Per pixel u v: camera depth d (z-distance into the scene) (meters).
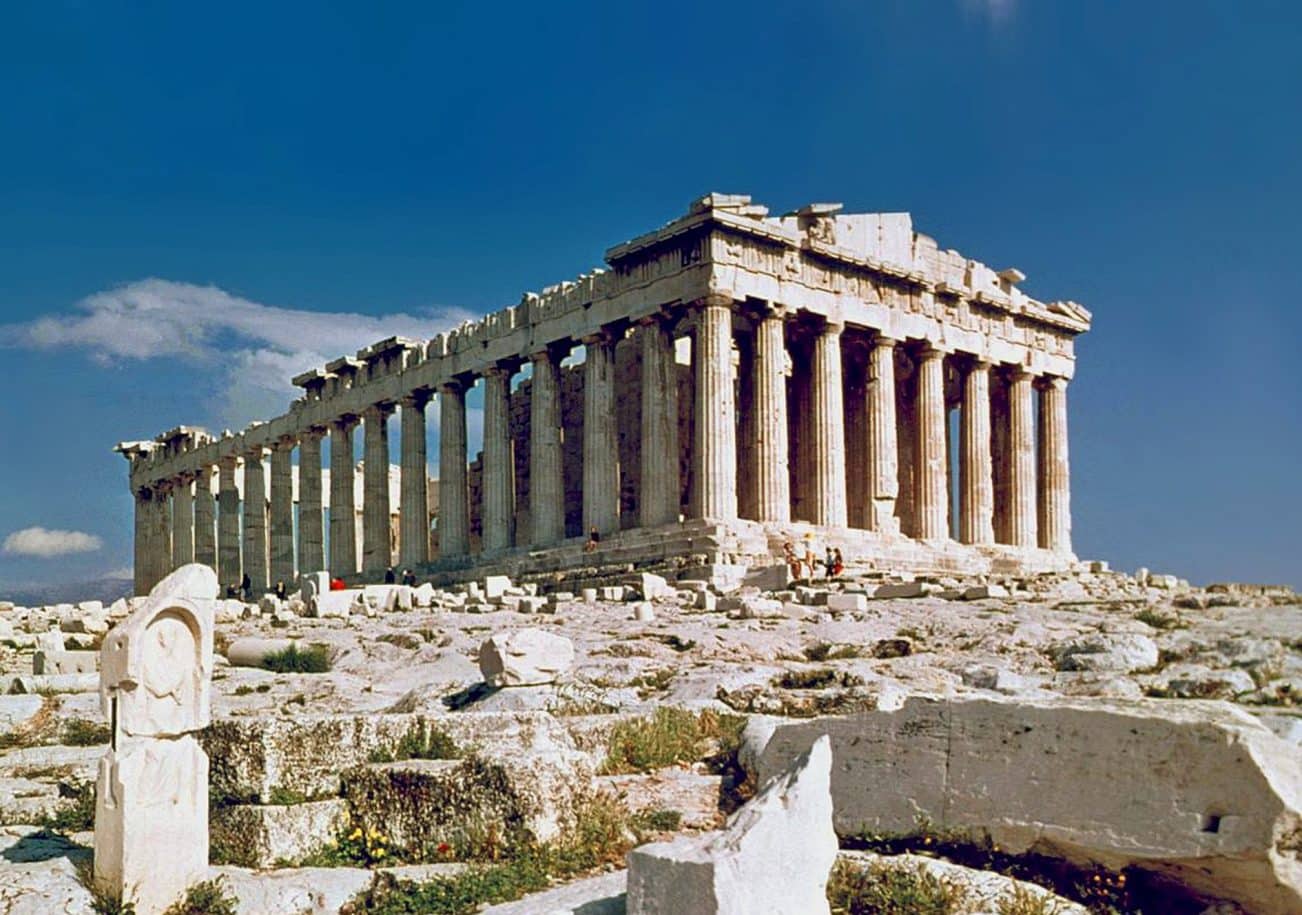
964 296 68.25
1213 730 11.48
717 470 55.41
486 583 54.34
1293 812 10.91
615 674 26.19
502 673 21.95
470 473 81.75
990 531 69.06
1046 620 30.28
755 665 26.64
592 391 62.75
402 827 15.05
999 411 73.81
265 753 15.16
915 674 23.47
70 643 39.38
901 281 64.88
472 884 13.49
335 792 15.60
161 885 13.13
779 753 15.09
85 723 22.86
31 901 12.73
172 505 105.56
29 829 15.42
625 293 61.06
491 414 70.25
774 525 56.28
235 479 97.94
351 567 82.00
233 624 43.03
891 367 63.72
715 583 50.44
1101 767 12.13
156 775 13.27
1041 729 12.67
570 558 60.44
